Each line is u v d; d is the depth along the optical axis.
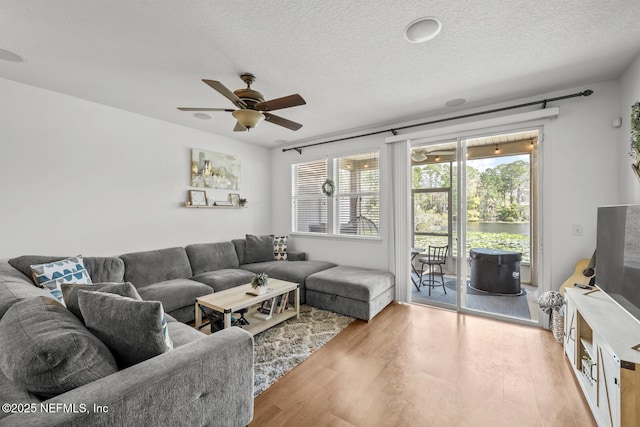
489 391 1.91
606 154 2.62
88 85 2.67
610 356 1.45
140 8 1.65
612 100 2.60
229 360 1.39
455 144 3.59
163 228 3.70
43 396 1.01
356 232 4.35
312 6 1.63
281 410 1.74
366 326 2.99
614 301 1.83
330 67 2.35
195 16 1.72
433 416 1.68
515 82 2.65
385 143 3.98
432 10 1.67
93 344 1.09
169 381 1.14
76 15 1.71
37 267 2.25
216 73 2.44
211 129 4.11
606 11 1.68
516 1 1.60
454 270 3.75
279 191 5.21
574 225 2.77
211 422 1.31
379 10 1.67
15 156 2.59
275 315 3.08
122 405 0.99
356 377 2.07
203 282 3.37
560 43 2.02
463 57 2.21
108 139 3.19
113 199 3.23
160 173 3.66
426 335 2.77
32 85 2.67
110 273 2.86
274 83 2.64
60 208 2.85
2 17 1.71
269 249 4.56
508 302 3.49
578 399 1.82
